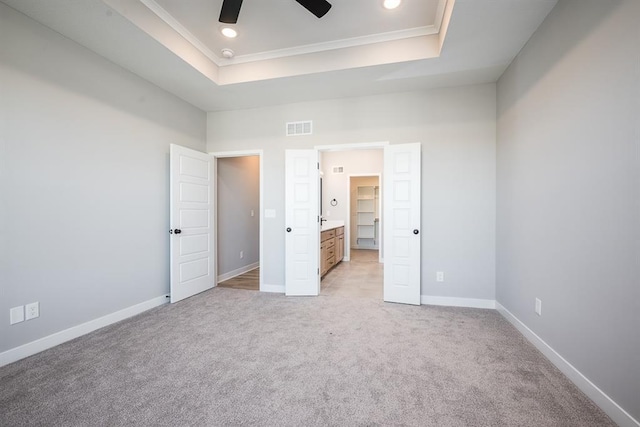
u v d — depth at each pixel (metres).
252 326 2.69
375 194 9.24
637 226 1.33
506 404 1.59
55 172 2.31
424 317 2.92
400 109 3.48
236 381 1.80
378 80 3.16
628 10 1.37
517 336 2.46
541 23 2.18
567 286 1.87
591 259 1.64
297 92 3.49
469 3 1.99
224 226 4.66
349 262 6.37
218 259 4.51
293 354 2.15
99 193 2.66
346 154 6.80
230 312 3.08
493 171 3.20
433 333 2.53
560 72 1.94
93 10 2.05
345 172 6.80
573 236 1.80
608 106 1.51
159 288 3.34
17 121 2.07
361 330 2.60
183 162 3.55
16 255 2.07
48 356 2.12
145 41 2.44
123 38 2.40
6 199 2.02
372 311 3.11
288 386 1.75
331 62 2.94
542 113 2.18
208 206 4.02
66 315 2.38
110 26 2.24
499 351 2.20
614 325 1.47
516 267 2.63
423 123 3.40
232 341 2.37
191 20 2.55
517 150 2.61
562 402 1.61
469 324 2.73
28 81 2.13
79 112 2.49
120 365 1.99
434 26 2.63
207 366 1.98
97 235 2.64
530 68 2.37
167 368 1.95
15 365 1.99
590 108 1.65
